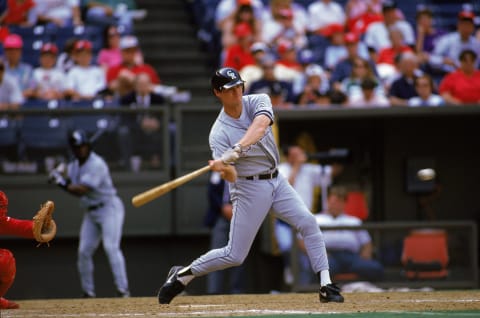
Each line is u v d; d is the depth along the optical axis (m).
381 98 47.16
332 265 39.38
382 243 39.91
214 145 21.19
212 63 56.56
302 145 46.06
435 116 45.84
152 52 57.88
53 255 44.25
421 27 54.84
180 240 45.19
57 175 36.44
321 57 52.75
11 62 48.47
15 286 43.91
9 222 21.91
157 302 24.88
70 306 24.47
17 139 43.69
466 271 40.31
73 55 49.28
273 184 21.41
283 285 44.34
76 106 46.41
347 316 19.92
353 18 55.31
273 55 51.16
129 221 44.06
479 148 46.97
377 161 46.66
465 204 46.88
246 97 21.09
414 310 21.28
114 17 56.03
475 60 48.28
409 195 46.62
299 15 55.94
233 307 22.61
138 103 45.84
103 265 44.19
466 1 59.66
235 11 52.69
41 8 54.97
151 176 44.03
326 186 43.50
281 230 42.22
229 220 40.06
